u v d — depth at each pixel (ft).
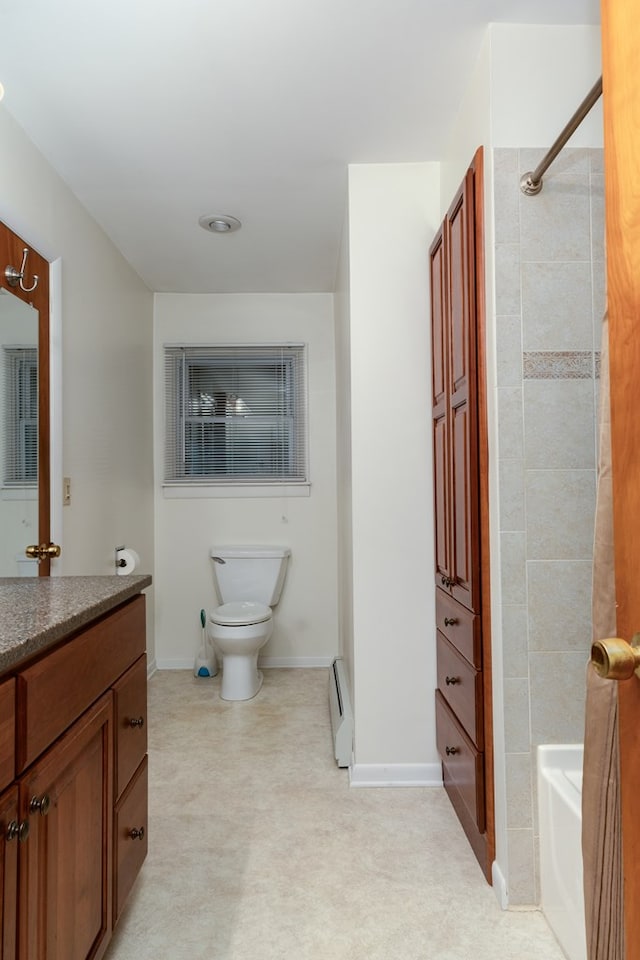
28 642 2.72
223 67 5.09
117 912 3.97
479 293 5.03
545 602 4.71
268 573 10.58
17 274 5.79
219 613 9.50
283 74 5.21
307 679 10.33
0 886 2.51
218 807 6.16
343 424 8.59
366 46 4.90
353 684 6.97
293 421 11.16
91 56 4.92
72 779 3.28
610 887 3.06
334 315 10.84
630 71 1.99
